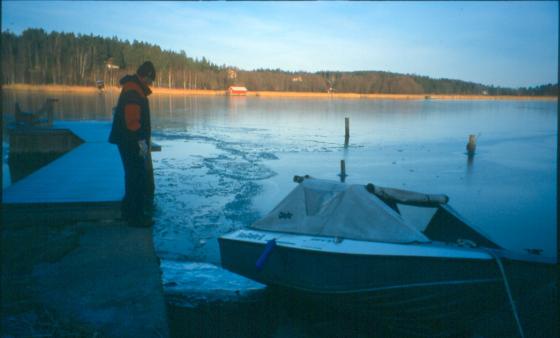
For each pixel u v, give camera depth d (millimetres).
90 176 8555
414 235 5020
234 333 4895
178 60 121688
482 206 12492
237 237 5566
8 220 5512
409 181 15875
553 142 29844
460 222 5875
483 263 4523
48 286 4020
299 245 5082
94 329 3408
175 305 5496
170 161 17703
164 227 9398
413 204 6262
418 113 65250
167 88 116812
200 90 124062
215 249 8172
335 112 61375
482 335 5355
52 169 9508
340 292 5027
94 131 18438
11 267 4285
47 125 20250
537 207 12430
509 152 24562
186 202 11461
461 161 20844
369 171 17547
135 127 5344
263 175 15445
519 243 9531
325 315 5555
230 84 137000
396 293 4832
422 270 4672
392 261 4711
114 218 5840
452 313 4898
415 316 5020
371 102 112750
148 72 5445
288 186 13734
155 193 12281
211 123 37000
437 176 16891
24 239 5035
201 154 19875
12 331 3256
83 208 5719
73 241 4996
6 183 14367
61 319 3480
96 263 4566
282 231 5641
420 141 28625
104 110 38562
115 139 5461
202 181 14062
